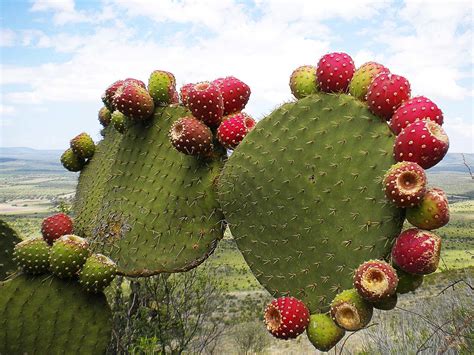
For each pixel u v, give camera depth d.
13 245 3.23
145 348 5.04
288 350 8.18
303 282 2.06
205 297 7.14
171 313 6.29
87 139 3.71
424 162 1.73
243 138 2.46
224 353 7.75
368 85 2.00
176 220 2.66
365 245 1.86
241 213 2.37
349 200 1.94
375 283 1.66
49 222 2.99
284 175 2.17
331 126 2.06
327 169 2.02
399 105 1.89
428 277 8.11
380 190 1.85
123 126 3.20
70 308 2.51
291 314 1.94
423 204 1.67
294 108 2.21
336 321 1.78
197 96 2.54
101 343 2.50
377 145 1.90
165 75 2.95
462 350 4.42
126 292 6.64
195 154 2.60
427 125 1.72
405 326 5.74
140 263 2.71
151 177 2.85
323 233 2.01
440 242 1.66
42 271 2.57
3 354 2.47
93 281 2.48
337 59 2.10
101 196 3.24
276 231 2.20
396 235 1.78
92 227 3.09
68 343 2.48
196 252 2.59
